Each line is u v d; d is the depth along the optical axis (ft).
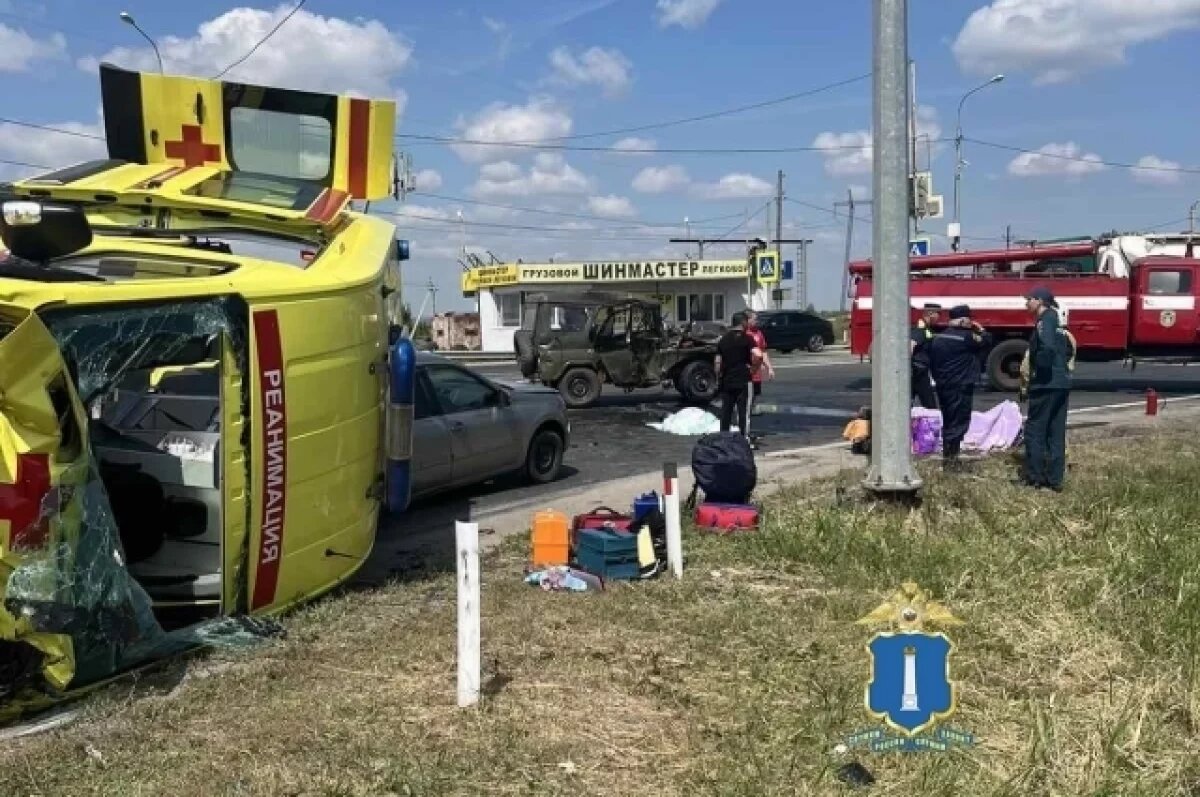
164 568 18.61
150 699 14.98
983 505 27.61
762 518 26.55
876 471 27.66
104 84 23.61
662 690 15.67
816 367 98.07
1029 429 31.55
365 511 20.56
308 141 25.93
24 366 13.19
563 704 15.15
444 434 30.83
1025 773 12.63
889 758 13.26
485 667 16.51
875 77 27.32
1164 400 62.13
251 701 15.10
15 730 14.01
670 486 22.68
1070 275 67.51
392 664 16.66
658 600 20.53
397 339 23.06
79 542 13.92
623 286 152.87
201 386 21.45
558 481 36.35
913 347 43.83
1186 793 12.39
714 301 152.56
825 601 20.22
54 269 16.33
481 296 160.97
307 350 17.95
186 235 22.11
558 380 60.59
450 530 28.30
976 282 67.21
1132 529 24.44
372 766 13.01
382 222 24.80
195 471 18.66
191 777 12.70
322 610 19.13
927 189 34.37
